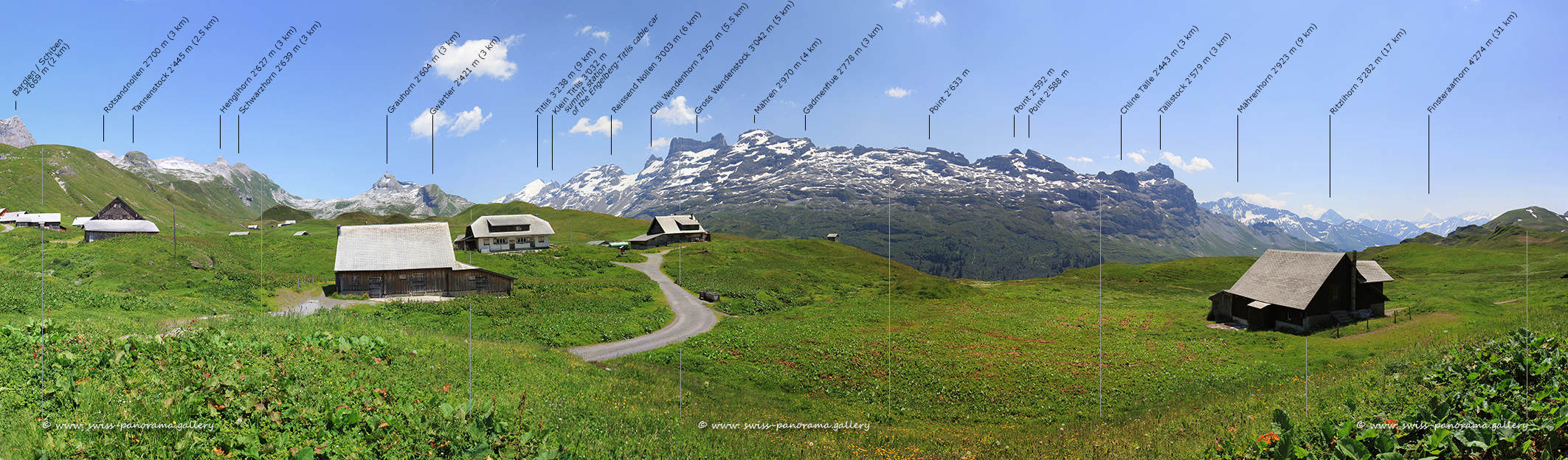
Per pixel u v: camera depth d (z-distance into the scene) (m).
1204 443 19.12
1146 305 73.31
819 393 34.59
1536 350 19.83
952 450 22.80
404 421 15.94
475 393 23.06
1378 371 27.42
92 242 74.69
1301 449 13.23
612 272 96.75
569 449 15.49
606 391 28.23
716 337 49.34
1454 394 17.00
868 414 30.28
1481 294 66.88
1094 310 68.69
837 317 62.59
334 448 13.66
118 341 21.20
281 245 92.06
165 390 16.22
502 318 55.50
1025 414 30.56
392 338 31.69
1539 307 51.38
